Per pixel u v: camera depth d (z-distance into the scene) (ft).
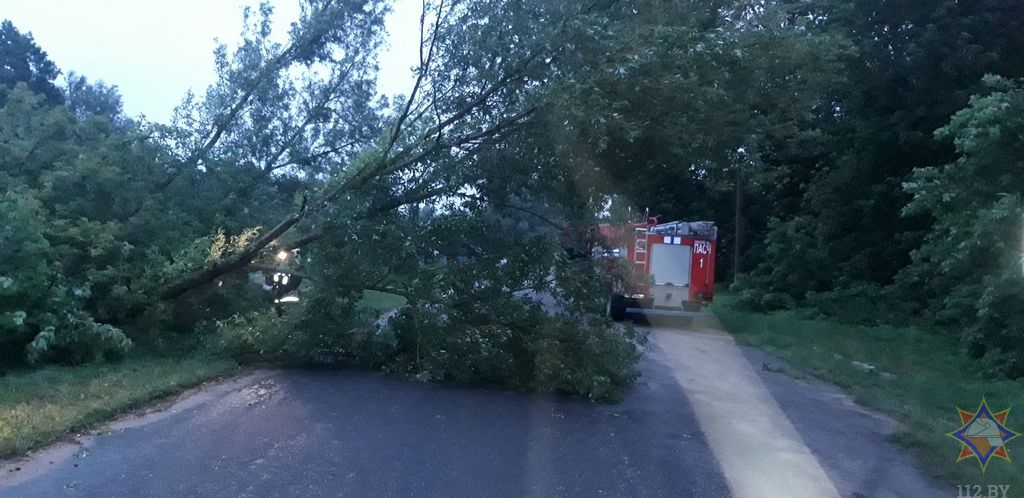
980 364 44.29
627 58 32.37
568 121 32.96
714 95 32.86
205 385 32.45
